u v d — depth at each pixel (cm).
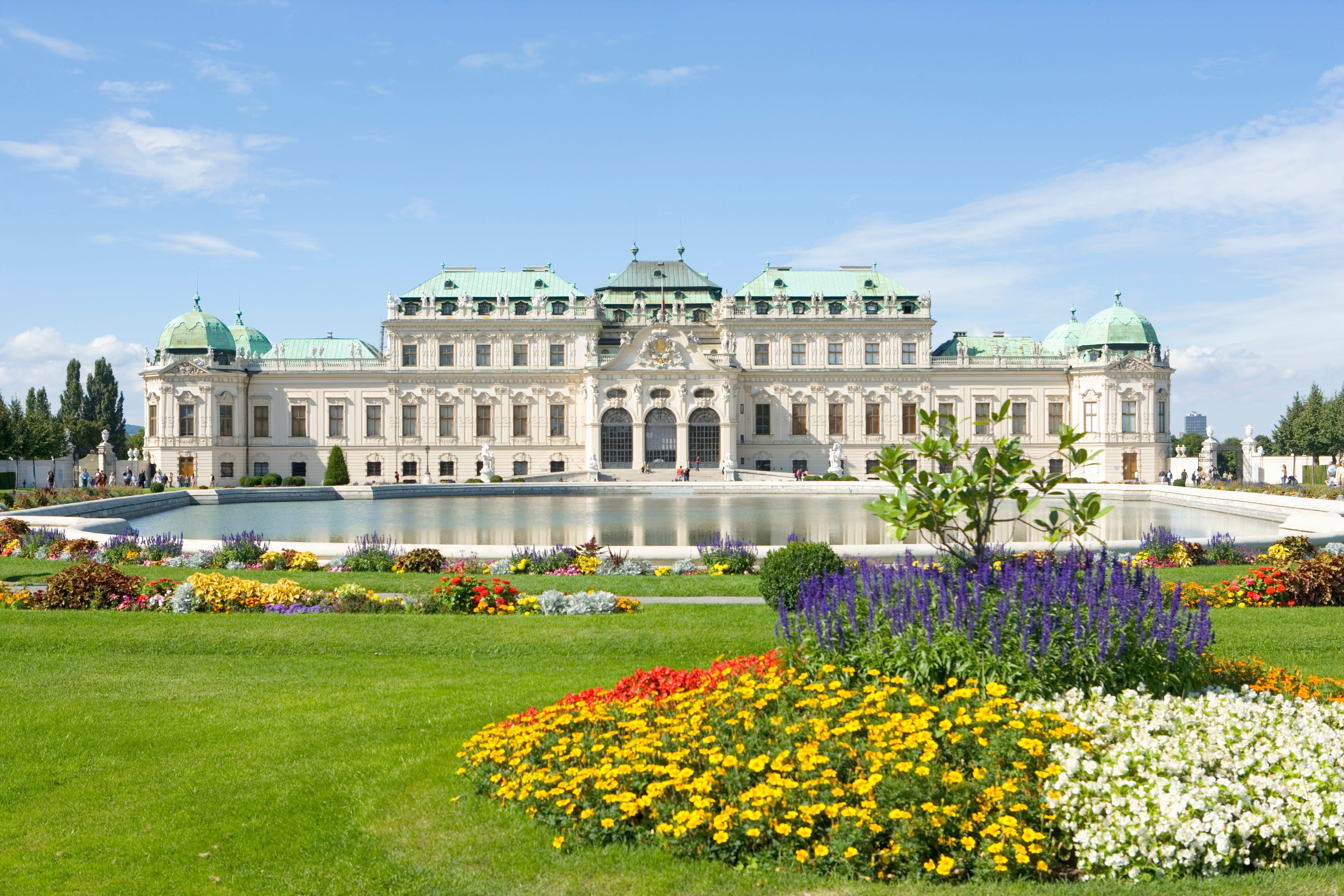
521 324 12575
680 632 2459
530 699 1911
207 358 12256
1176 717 1380
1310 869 1112
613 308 13738
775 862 1149
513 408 12594
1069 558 1647
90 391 16412
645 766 1259
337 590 2934
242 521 6588
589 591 3203
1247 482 11875
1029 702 1395
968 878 1116
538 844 1225
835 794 1166
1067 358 12719
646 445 12112
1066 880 1123
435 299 12650
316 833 1301
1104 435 12319
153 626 2580
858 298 12606
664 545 4772
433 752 1591
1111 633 1484
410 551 3922
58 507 5925
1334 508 5775
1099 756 1257
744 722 1365
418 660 2309
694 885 1109
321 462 12638
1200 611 1578
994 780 1187
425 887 1135
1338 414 13062
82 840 1308
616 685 1903
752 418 12606
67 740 1702
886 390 12631
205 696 1986
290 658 2338
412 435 12606
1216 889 1068
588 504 8269
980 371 12644
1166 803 1138
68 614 2723
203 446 12219
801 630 1709
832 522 6109
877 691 1424
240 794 1447
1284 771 1237
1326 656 2234
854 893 1077
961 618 1517
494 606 2781
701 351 12319
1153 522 6334
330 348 13375
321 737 1700
